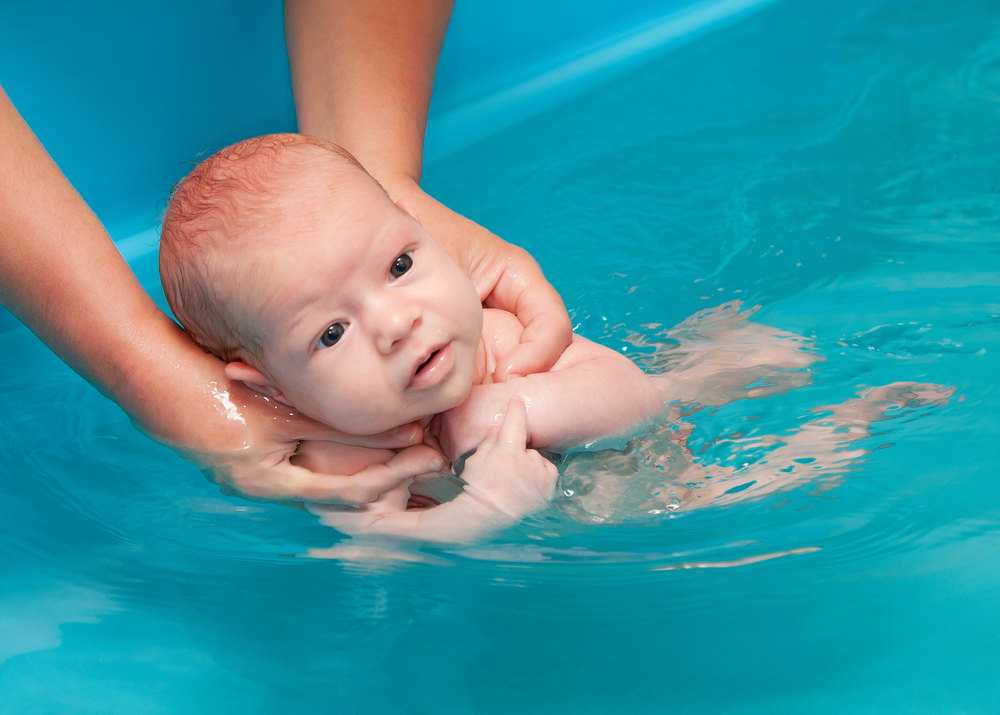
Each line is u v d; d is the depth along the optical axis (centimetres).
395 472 166
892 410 176
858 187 263
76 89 269
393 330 151
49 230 168
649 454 175
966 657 115
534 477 160
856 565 136
